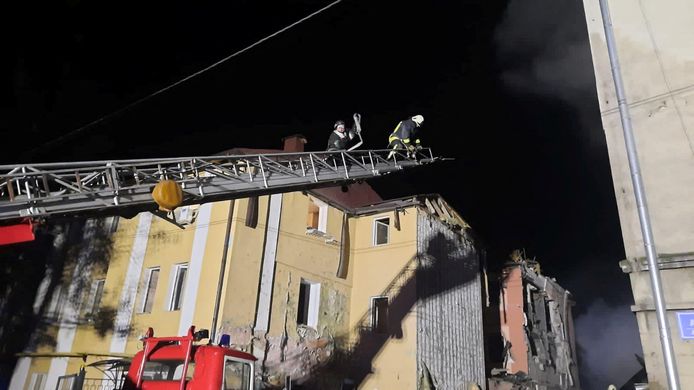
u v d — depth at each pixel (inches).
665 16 319.3
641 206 266.5
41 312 770.2
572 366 1320.1
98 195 283.9
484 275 965.2
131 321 636.1
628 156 279.3
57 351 711.7
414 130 524.1
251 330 582.9
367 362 705.0
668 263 269.0
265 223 641.0
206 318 562.6
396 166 507.2
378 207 789.9
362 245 792.3
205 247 610.9
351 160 463.5
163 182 289.3
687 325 255.6
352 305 759.1
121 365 496.4
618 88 293.7
